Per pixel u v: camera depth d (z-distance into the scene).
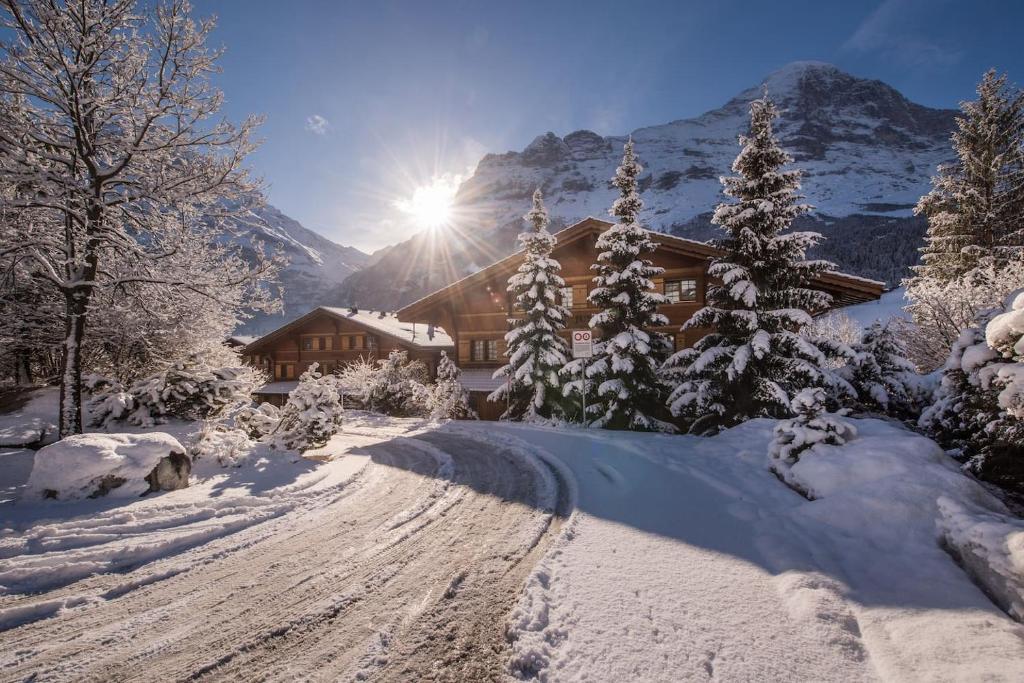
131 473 7.51
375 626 3.89
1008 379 5.06
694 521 6.02
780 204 13.48
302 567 5.10
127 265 12.17
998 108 27.12
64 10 9.81
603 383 15.94
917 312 15.60
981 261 22.92
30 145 9.74
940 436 8.24
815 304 13.26
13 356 15.34
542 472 9.27
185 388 12.02
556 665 3.22
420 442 13.84
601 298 17.30
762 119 13.48
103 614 4.18
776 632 3.52
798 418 7.89
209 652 3.59
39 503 6.99
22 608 4.18
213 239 13.51
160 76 11.05
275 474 9.22
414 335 40.97
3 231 9.53
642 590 4.24
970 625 3.39
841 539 5.12
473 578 4.70
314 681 3.21
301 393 11.83
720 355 13.31
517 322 20.16
